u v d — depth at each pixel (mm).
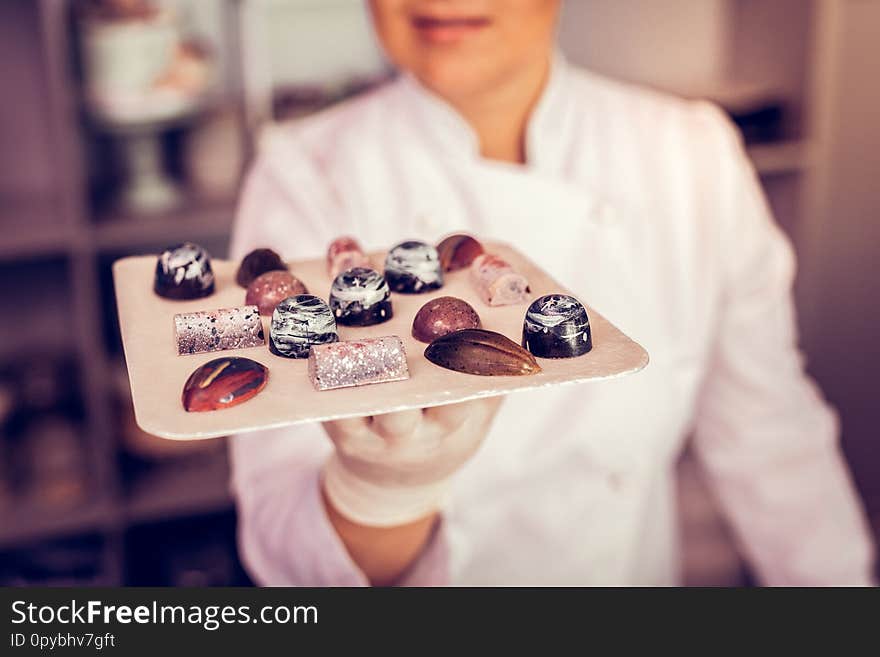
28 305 1838
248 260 688
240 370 527
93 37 1589
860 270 2127
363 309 617
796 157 1864
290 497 911
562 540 1164
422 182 1127
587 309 633
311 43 1805
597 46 1956
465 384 537
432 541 866
